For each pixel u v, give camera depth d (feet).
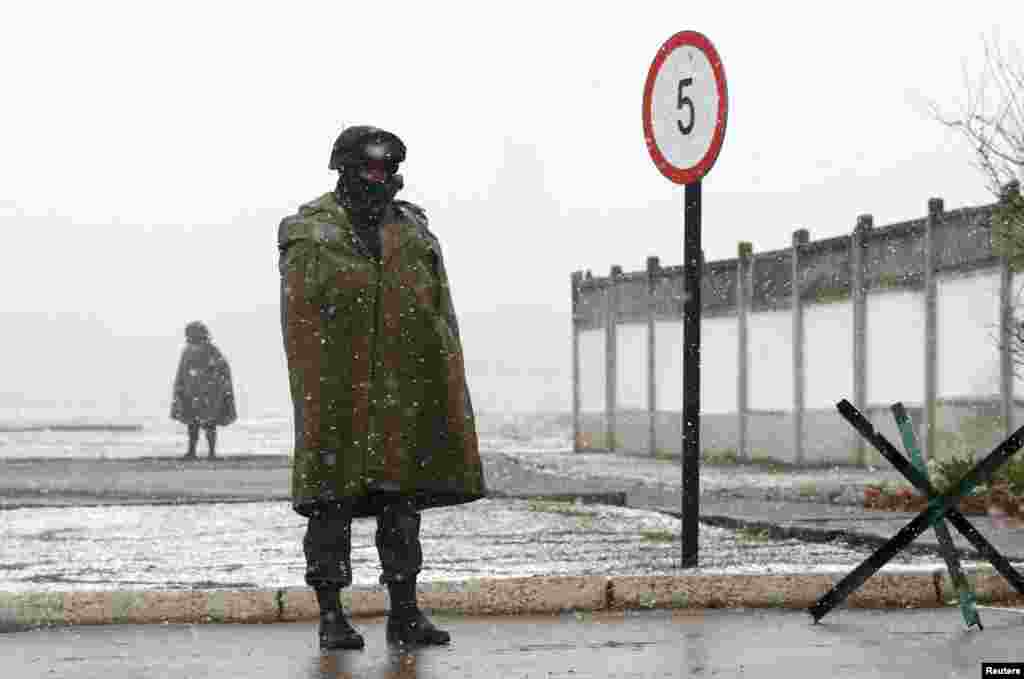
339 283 26.71
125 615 30.22
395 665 25.32
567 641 27.68
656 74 35.55
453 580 31.55
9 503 62.23
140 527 51.85
